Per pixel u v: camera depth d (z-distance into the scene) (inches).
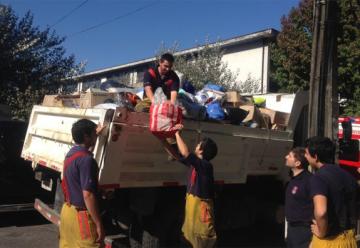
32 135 286.5
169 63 240.2
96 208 159.8
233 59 895.7
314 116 242.1
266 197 318.3
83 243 159.9
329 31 242.8
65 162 166.1
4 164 337.4
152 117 202.8
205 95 269.0
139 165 224.7
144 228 245.3
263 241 313.4
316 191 152.4
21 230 309.1
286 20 645.3
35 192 327.3
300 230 184.7
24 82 648.4
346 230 157.2
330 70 244.2
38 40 670.5
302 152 186.9
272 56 755.4
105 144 209.0
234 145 262.2
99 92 256.1
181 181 245.8
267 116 295.0
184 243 252.7
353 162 354.0
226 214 293.6
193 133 235.9
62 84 684.1
